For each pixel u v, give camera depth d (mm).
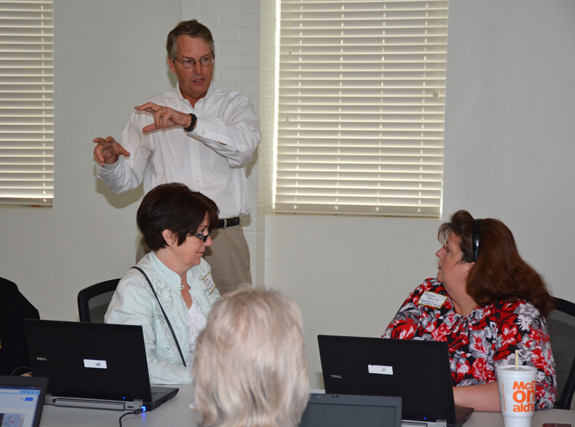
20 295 2775
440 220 4133
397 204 4270
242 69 4055
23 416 1476
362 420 1383
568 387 2082
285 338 944
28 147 4539
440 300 2238
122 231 4434
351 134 4293
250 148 3018
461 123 4066
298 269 4301
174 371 2074
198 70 3043
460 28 4023
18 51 4461
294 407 950
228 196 3234
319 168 4355
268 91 4246
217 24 4066
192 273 2453
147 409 1814
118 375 1801
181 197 2199
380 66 4219
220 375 928
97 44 4355
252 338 931
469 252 2027
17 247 4535
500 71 3998
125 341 1763
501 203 4059
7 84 4496
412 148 4219
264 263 4340
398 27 4168
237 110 3207
